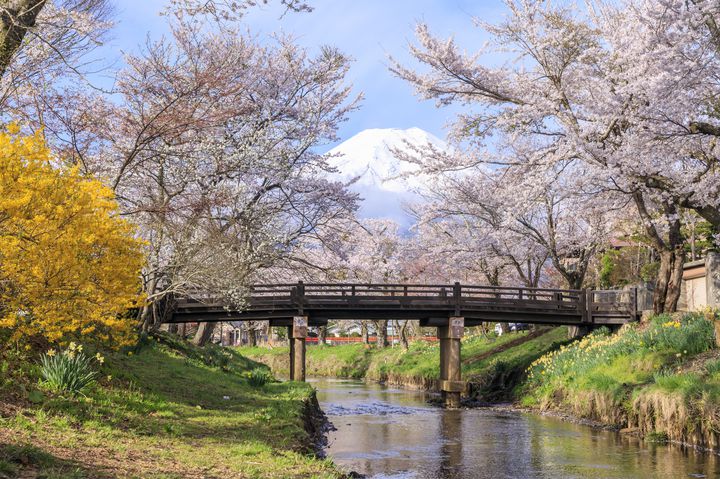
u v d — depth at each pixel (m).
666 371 19.47
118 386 12.96
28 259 9.70
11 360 11.08
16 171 9.50
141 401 12.20
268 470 8.73
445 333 33.41
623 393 20.20
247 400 16.58
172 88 20.75
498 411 27.06
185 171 21.09
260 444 10.63
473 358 42.66
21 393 9.94
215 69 20.31
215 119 20.95
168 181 22.50
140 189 22.86
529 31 23.95
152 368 17.17
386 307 32.56
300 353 31.45
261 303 31.45
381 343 60.34
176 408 12.97
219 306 30.61
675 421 17.06
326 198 29.94
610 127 22.38
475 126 26.41
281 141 28.05
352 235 33.38
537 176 24.06
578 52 24.38
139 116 20.00
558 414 24.02
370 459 15.51
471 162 27.05
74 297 10.44
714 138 22.22
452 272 48.97
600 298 34.12
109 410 10.73
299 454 10.59
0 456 6.77
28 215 9.66
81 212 10.18
